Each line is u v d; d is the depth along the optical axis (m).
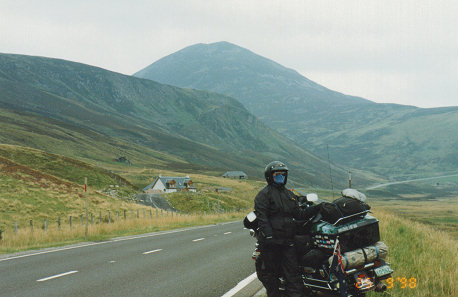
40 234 20.22
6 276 9.68
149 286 8.72
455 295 7.15
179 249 14.72
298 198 6.91
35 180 55.91
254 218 6.23
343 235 5.95
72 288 8.49
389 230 15.58
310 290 6.53
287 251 6.11
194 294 8.05
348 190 6.31
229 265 11.35
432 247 12.51
